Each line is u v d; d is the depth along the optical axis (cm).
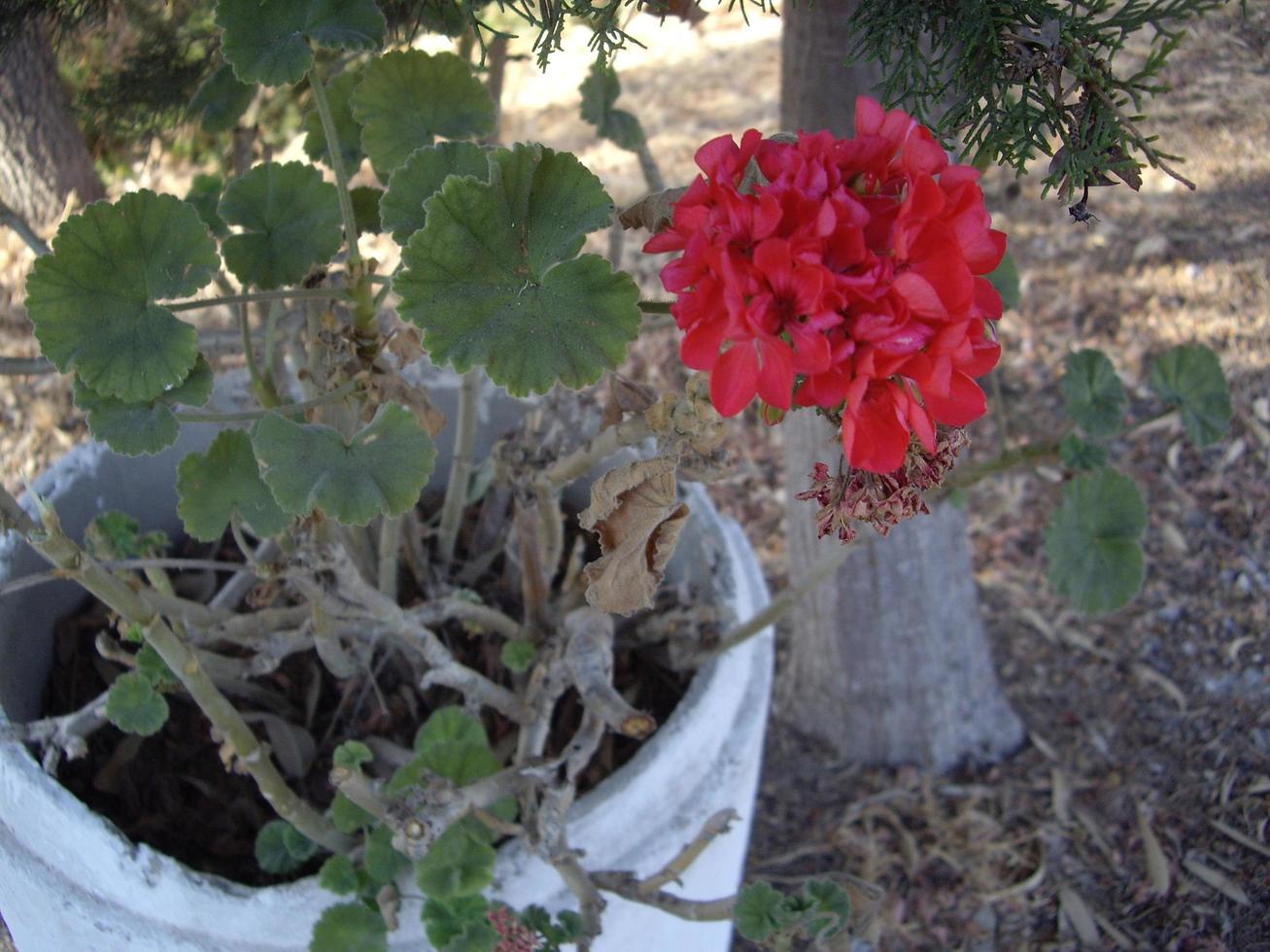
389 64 45
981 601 99
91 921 44
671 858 48
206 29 55
